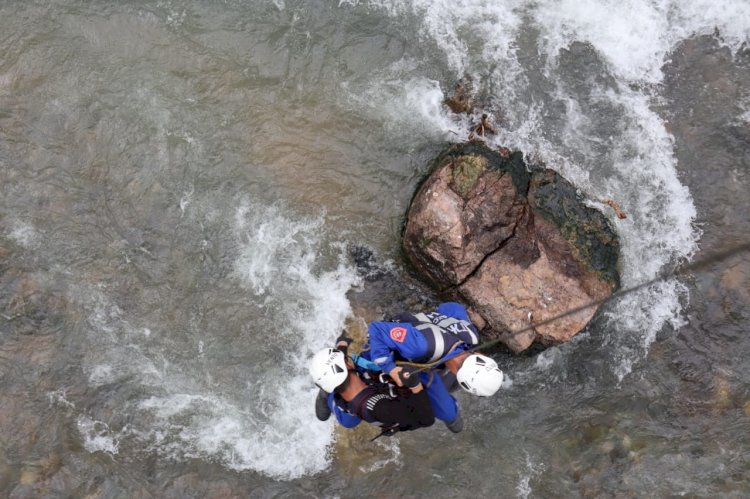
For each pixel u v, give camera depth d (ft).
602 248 20.71
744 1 22.86
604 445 19.80
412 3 22.95
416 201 20.70
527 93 22.12
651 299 20.81
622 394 20.31
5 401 19.83
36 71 22.30
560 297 19.90
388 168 21.79
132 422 19.90
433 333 14.90
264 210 21.47
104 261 21.09
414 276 21.11
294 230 21.38
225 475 19.56
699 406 20.02
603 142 21.84
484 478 19.70
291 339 20.71
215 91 22.36
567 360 20.56
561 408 20.27
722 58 22.76
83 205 21.45
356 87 22.43
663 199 21.47
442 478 19.70
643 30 22.75
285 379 20.42
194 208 21.48
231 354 20.56
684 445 19.66
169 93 22.29
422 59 22.56
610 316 20.61
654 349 20.58
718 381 20.17
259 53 22.71
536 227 20.57
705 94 22.48
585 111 22.11
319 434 19.99
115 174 21.66
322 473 19.75
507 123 21.74
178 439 19.84
